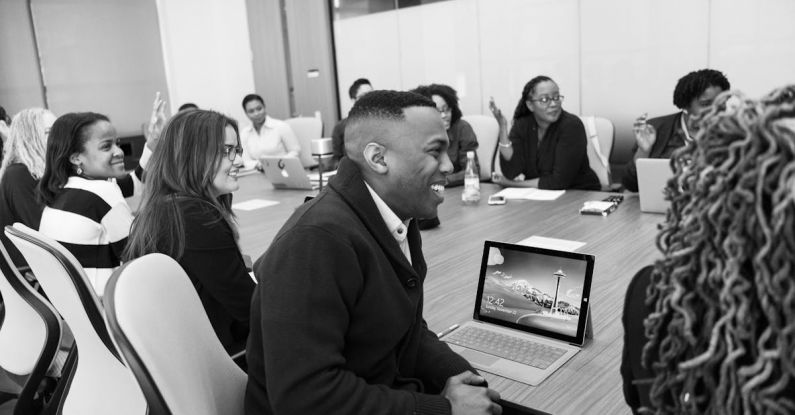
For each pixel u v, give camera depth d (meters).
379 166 1.24
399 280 1.26
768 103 0.60
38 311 2.02
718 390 0.62
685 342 0.67
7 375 2.89
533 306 1.52
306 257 1.10
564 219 2.66
